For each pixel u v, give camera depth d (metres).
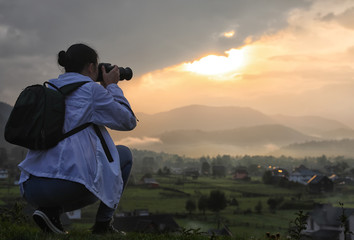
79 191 3.75
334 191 174.12
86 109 3.87
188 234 5.30
